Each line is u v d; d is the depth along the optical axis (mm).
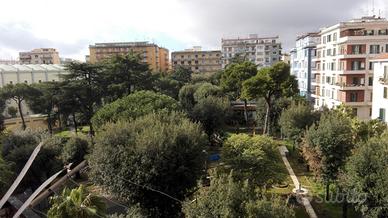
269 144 23609
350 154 21719
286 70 43312
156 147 21375
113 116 33906
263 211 12562
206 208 13602
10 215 20469
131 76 52875
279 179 23250
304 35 77375
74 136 34000
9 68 80438
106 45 129250
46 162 28828
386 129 27672
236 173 21797
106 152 22234
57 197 13984
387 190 15641
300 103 39469
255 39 139375
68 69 50094
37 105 56750
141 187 21219
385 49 49438
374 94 38125
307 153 23750
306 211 23062
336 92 53312
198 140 23734
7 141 31234
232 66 60438
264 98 48594
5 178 22859
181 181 21875
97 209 14070
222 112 41250
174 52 141750
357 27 51156
